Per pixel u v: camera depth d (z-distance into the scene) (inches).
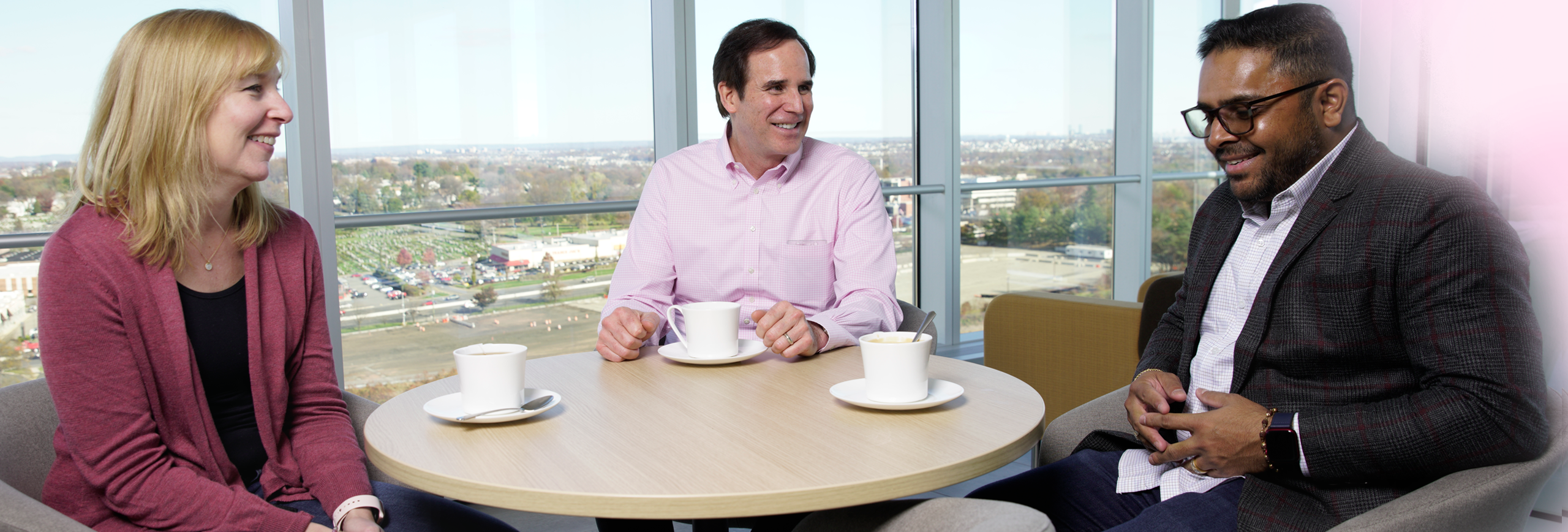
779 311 59.1
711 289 77.7
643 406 47.9
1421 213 42.3
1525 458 40.1
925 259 169.9
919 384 46.3
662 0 132.7
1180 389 51.0
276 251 52.1
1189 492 47.6
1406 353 43.8
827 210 75.9
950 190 165.0
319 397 53.8
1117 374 95.4
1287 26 46.1
